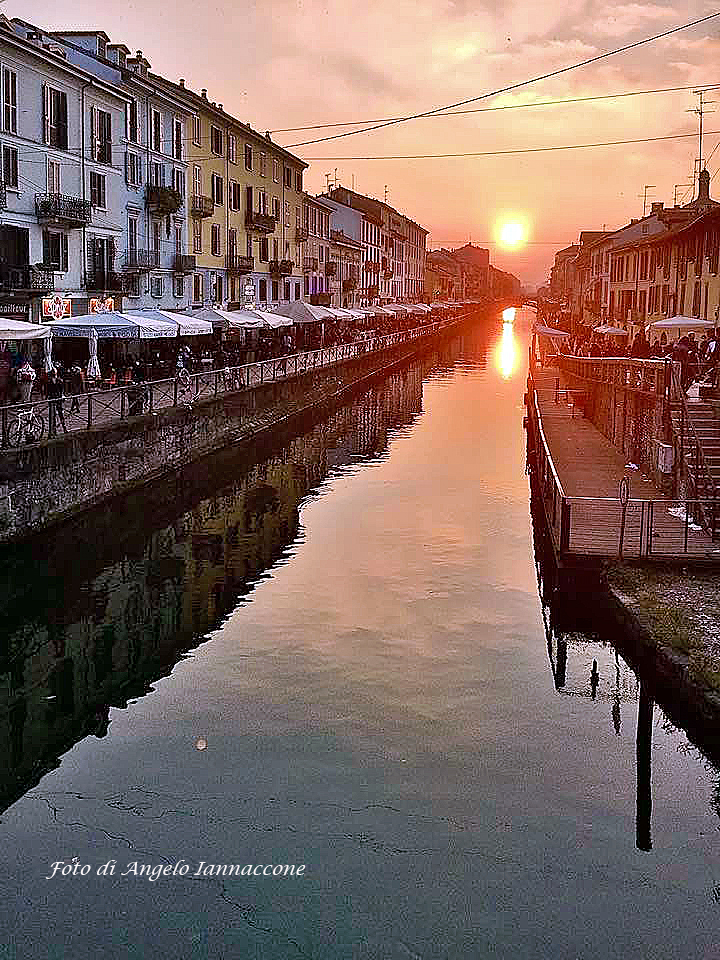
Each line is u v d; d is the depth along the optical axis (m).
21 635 17.52
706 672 12.73
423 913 9.55
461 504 27.78
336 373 52.47
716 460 20.80
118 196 38.44
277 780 12.02
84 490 22.95
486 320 180.12
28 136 31.22
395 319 92.50
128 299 39.47
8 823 11.15
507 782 11.96
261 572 20.91
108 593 19.62
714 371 26.02
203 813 11.28
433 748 12.80
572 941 9.22
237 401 35.00
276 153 61.81
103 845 10.71
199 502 28.09
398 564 21.50
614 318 66.38
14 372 26.36
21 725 13.87
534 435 35.19
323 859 10.41
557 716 13.69
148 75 41.75
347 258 85.25
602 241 77.69
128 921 9.45
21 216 30.97
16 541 19.77
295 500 28.19
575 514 20.33
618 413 30.77
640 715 13.73
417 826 11.00
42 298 31.36
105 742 13.12
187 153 47.00
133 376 33.69
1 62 29.34
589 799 11.58
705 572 17.03
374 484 30.69
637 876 10.15
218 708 14.10
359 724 13.50
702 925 9.45
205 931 9.27
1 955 9.01
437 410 50.50
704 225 38.72
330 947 9.11
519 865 10.33
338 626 17.48
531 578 20.53
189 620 17.92
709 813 11.32
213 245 51.03
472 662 15.73
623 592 16.23
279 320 45.88
